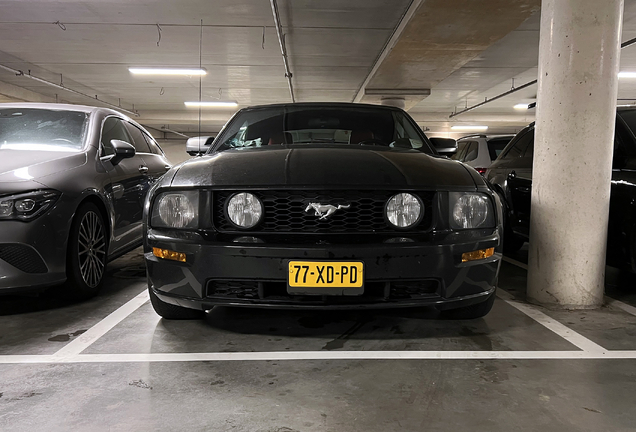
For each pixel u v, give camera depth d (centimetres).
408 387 158
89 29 963
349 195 188
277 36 986
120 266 372
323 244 182
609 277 339
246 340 204
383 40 1006
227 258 186
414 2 768
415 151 246
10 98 1575
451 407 144
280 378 165
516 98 1731
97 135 305
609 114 251
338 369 173
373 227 188
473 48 953
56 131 300
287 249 181
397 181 188
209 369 173
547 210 260
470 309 224
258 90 1600
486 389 157
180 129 2755
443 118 2181
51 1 817
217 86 1538
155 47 1088
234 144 262
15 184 230
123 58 1192
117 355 186
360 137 262
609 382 163
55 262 238
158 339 205
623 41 1002
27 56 1180
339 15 858
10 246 225
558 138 254
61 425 132
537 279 266
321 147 236
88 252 267
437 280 190
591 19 246
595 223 254
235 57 1167
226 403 146
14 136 291
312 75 1355
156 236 200
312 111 283
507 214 423
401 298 190
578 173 251
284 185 185
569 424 134
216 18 888
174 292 198
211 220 191
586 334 214
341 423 134
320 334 212
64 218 242
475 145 617
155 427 132
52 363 178
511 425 134
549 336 211
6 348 194
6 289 226
